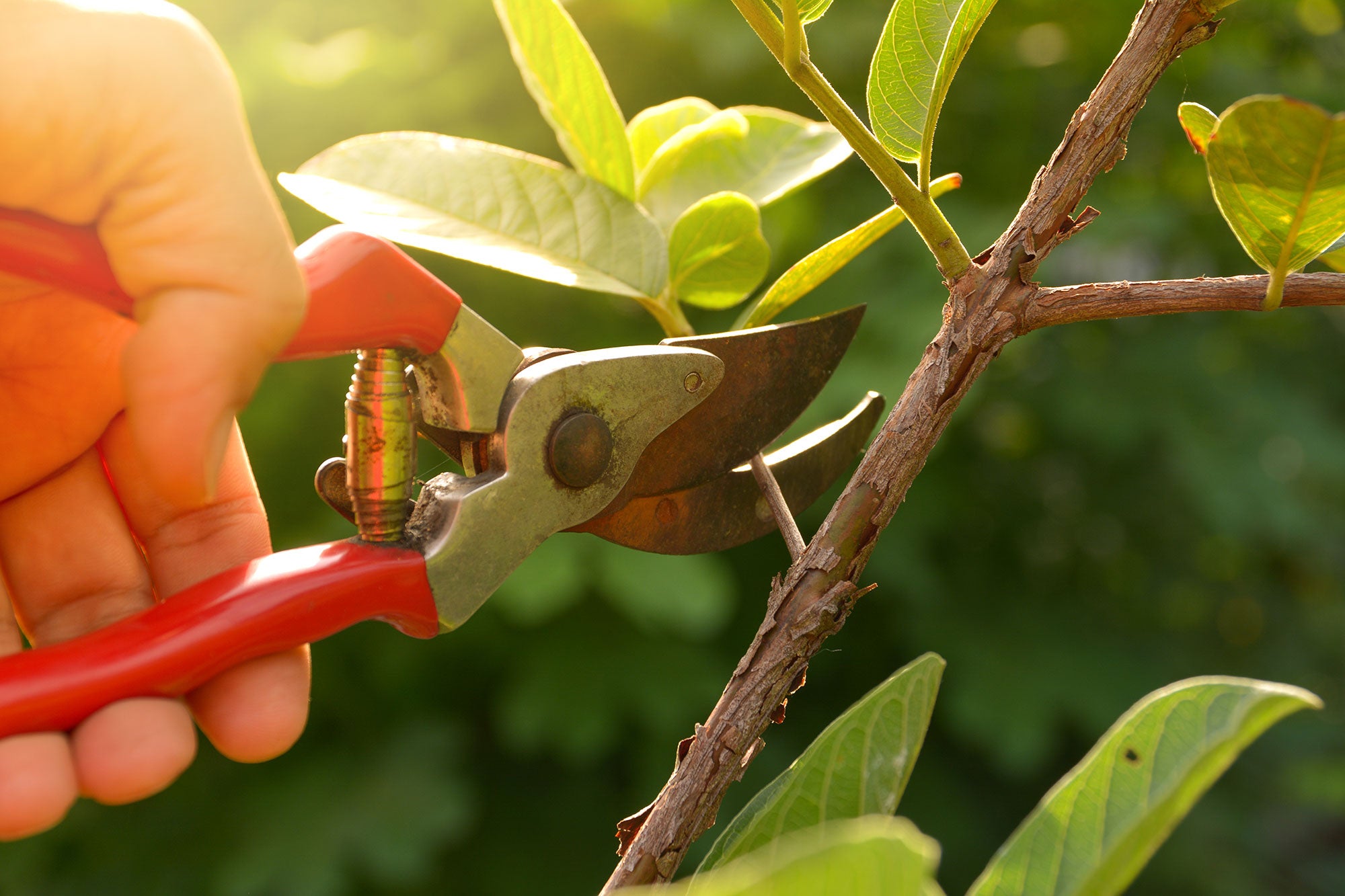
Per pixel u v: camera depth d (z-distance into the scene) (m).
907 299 1.63
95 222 0.35
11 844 1.70
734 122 0.45
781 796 0.38
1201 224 2.22
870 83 0.41
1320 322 2.49
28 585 0.44
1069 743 2.13
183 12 0.35
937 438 0.40
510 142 1.77
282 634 0.38
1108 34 2.21
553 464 0.40
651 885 0.39
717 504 0.43
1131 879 0.33
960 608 2.00
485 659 1.79
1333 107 2.16
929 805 1.95
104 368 0.44
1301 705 0.33
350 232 0.38
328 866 1.50
